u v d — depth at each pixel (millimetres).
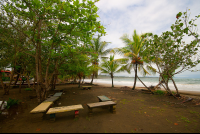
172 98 6977
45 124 3033
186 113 4035
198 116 3713
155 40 6977
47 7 3871
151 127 2865
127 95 8180
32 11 4121
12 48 5516
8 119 3383
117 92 9773
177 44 6340
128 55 9898
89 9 3678
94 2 3645
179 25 5578
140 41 10938
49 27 5066
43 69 8094
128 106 5051
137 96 7766
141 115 3812
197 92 9969
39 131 2619
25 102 5578
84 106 5035
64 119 3424
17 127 2834
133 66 11445
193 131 2650
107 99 4820
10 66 7285
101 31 4504
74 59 5723
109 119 3420
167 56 7070
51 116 3211
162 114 3934
